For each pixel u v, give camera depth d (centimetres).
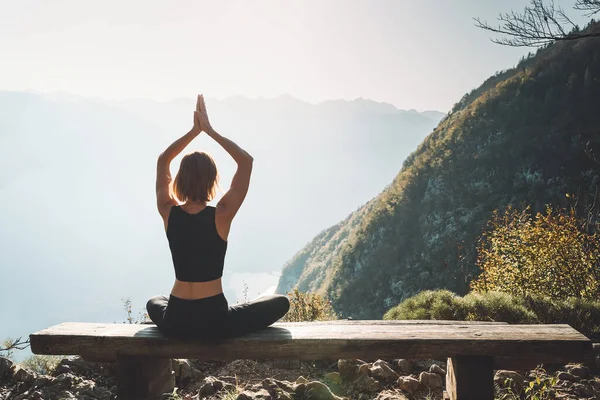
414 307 757
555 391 359
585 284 950
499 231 1122
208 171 259
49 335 273
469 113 8538
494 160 7225
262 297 287
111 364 383
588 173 5884
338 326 290
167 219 260
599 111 6812
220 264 259
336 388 354
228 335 262
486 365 255
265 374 377
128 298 686
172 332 262
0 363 374
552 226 1030
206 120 271
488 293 740
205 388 334
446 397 293
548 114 7244
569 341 246
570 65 7794
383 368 365
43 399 333
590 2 622
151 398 282
